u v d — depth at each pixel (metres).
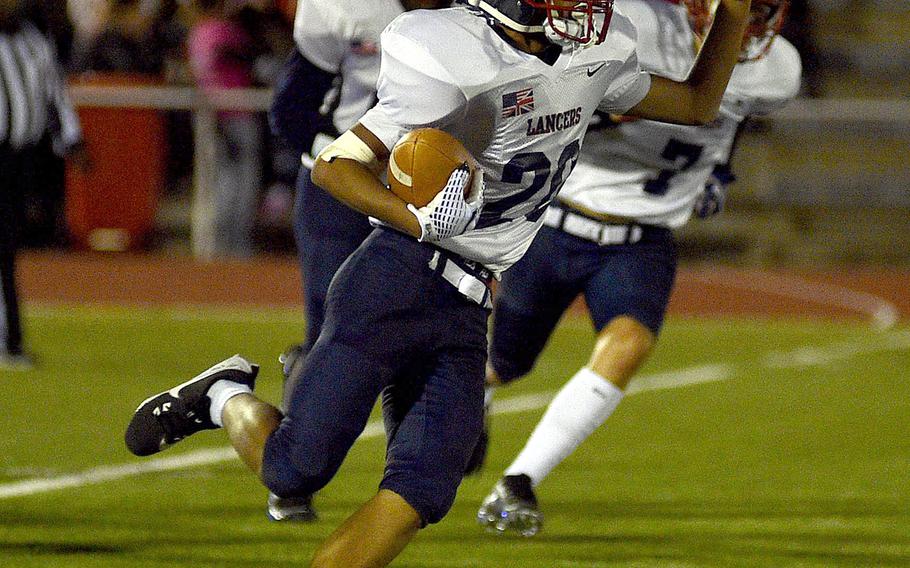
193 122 39.53
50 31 38.25
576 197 16.20
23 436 21.05
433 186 10.74
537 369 28.16
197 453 20.23
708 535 16.47
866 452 21.34
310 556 15.12
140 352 28.75
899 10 50.44
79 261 39.41
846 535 16.55
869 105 39.16
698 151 16.14
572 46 11.34
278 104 15.70
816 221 45.44
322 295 15.43
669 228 16.59
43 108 26.05
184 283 37.19
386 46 11.16
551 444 15.58
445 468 11.32
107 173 39.84
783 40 16.58
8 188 25.98
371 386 11.34
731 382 27.20
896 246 44.97
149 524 16.27
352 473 19.25
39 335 30.47
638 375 27.84
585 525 16.84
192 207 42.28
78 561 14.67
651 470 20.00
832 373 28.23
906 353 30.69
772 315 35.66
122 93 38.84
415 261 11.40
